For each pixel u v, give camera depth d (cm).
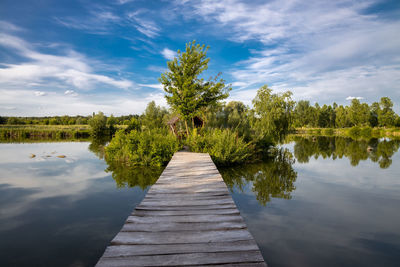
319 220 611
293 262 419
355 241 500
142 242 280
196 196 478
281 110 2411
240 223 340
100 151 2227
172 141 1555
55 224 580
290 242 492
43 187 941
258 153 1853
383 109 7038
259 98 2500
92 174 1184
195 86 1862
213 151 1416
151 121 4044
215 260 242
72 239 501
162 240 286
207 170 764
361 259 431
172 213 382
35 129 5616
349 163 1563
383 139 3981
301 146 2747
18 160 1652
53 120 8225
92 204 732
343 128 8038
